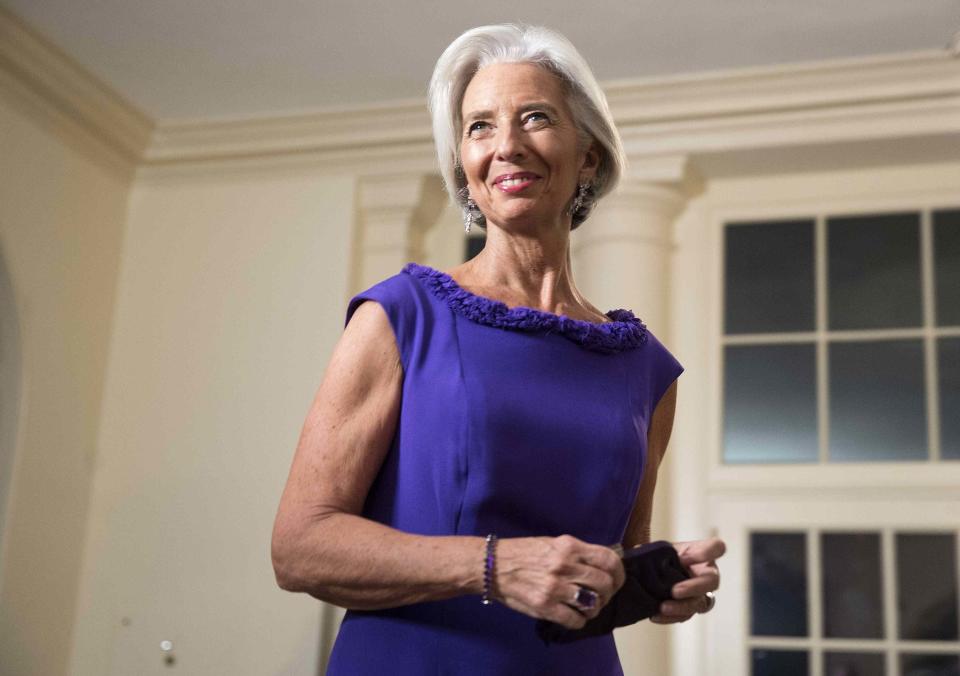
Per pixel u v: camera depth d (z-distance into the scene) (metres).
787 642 4.79
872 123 4.90
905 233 5.07
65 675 5.11
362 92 5.13
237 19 4.61
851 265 5.10
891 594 4.74
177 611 5.09
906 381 4.93
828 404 4.99
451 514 1.57
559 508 1.61
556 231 1.80
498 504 1.58
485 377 1.62
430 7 4.48
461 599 1.55
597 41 4.68
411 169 5.34
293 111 5.30
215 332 5.39
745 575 4.89
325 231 5.38
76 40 4.77
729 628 4.86
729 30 4.57
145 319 5.49
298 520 1.52
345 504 1.56
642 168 5.12
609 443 1.65
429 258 5.50
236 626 5.00
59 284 5.14
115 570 5.20
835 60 4.75
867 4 4.38
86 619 5.17
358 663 1.55
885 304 5.03
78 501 5.23
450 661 1.53
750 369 5.11
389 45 4.75
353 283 5.33
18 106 4.88
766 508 4.94
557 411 1.63
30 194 4.96
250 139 5.44
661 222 5.18
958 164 5.05
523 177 1.73
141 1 4.51
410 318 1.66
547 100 1.76
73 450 5.21
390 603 1.49
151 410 5.37
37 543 4.96
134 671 5.06
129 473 5.30
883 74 4.76
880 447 4.90
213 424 5.28
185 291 5.48
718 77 4.86
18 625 4.86
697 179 5.29
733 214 5.26
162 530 5.21
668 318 5.17
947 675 4.62
